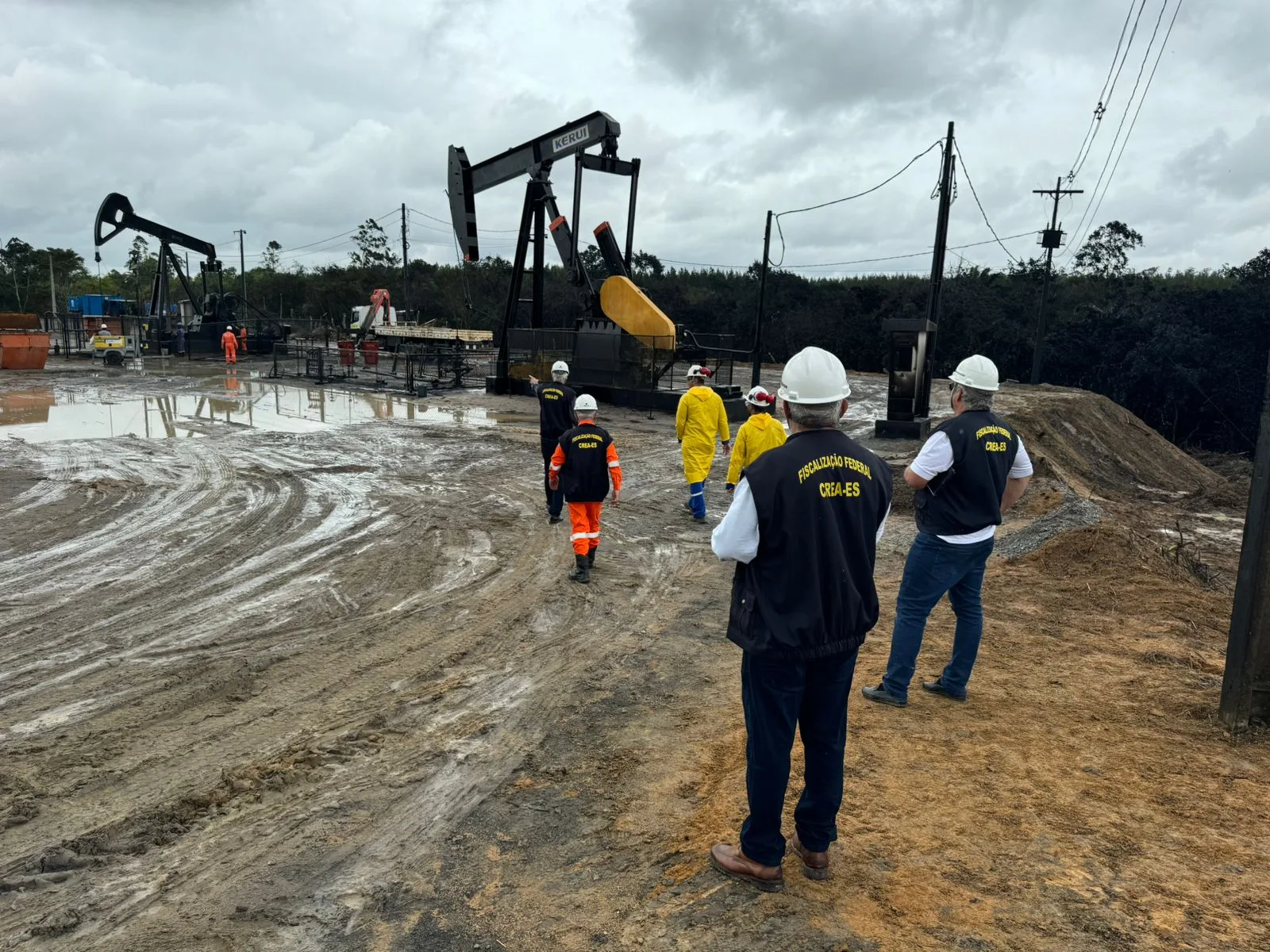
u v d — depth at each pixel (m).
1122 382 35.19
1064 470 17.16
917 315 47.25
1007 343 43.97
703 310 55.41
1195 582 8.74
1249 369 32.31
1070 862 3.24
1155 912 2.92
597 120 22.55
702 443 10.41
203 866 3.51
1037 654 5.79
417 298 71.00
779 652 2.88
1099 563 8.07
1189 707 4.81
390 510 10.70
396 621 6.77
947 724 4.61
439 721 4.96
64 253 89.25
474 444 16.12
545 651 6.15
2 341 28.92
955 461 4.49
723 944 2.84
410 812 3.93
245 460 13.88
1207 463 29.58
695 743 4.59
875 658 5.74
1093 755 4.20
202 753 4.55
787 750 2.99
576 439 7.72
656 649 6.20
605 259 24.05
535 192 24.77
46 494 11.10
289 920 3.12
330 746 4.63
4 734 4.76
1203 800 3.73
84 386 24.84
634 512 10.95
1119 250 52.47
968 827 3.52
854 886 3.13
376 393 25.23
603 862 3.43
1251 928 2.83
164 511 10.41
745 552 2.88
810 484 2.86
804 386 2.92
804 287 57.34
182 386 25.62
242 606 7.07
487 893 3.25
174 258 37.50
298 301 79.94
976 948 2.76
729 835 3.52
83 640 6.25
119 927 3.12
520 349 25.27
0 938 3.07
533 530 9.86
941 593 4.70
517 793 4.09
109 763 4.43
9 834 3.77
